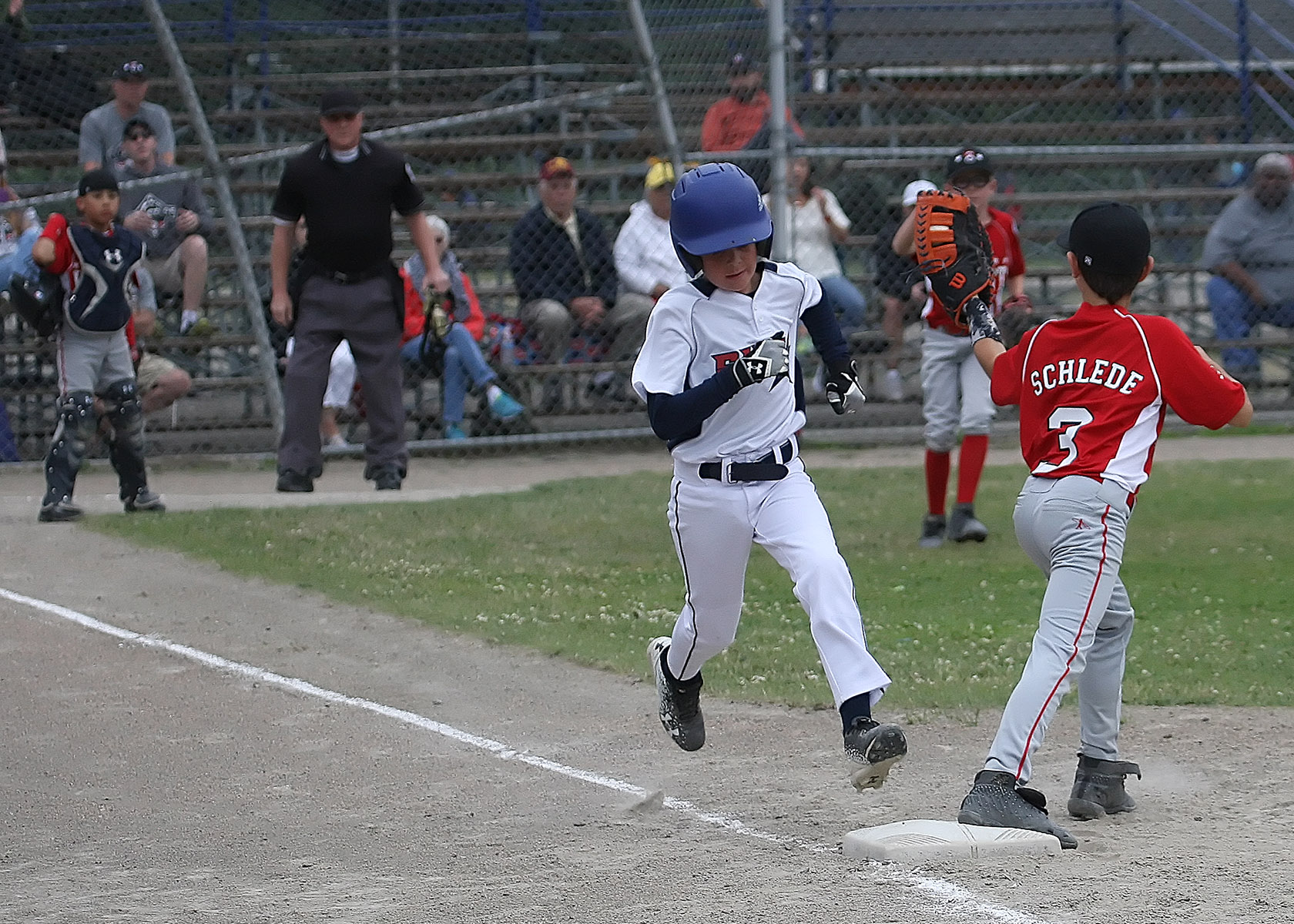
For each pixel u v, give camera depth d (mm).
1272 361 53062
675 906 13930
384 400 39031
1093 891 13953
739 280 16703
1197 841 15734
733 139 49281
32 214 44625
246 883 15281
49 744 20984
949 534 33750
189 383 43438
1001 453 47094
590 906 14031
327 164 36969
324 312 38031
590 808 17797
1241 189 54438
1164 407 16625
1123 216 16516
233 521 35281
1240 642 25031
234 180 53125
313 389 38312
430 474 43500
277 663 25000
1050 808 17344
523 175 53250
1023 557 31969
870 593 28859
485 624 27000
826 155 44375
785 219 44156
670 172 45906
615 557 32250
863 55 63500
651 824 17062
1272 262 49219
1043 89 63188
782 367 15672
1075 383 16531
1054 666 15875
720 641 17609
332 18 58500
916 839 15336
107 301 34469
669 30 49656
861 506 38062
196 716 22266
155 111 46094
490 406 45938
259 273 50500
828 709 22125
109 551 32562
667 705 18438
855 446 48031
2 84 51375
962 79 63188
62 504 35281
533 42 57062
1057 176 61844
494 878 15117
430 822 17391
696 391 15914
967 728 21000
